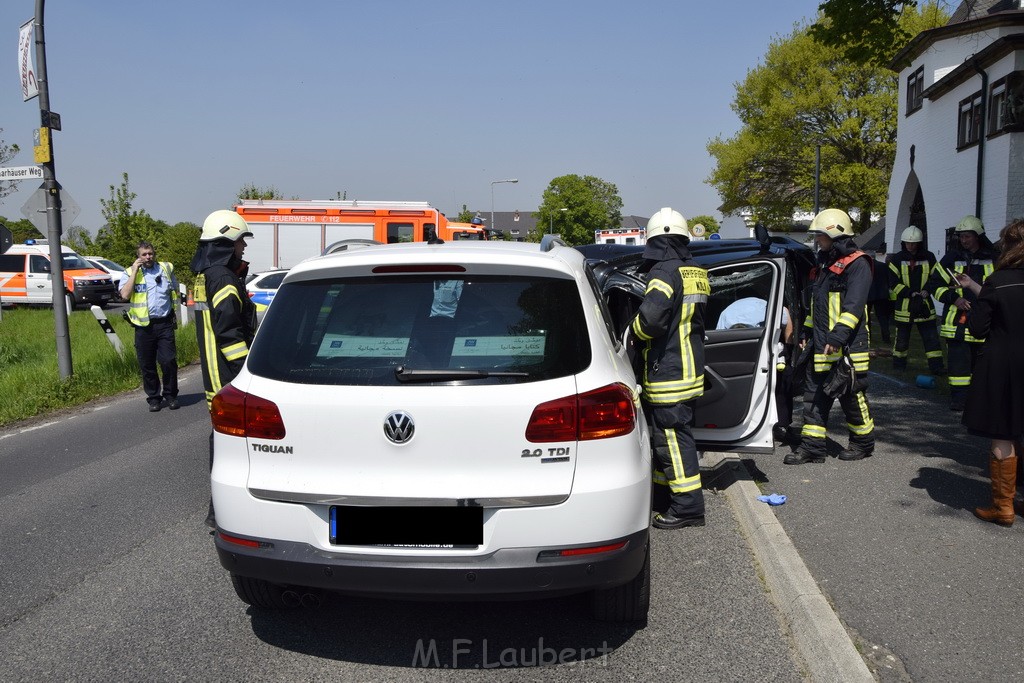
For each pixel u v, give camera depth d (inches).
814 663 135.3
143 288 382.6
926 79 960.3
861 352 250.1
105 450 306.8
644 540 133.9
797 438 280.2
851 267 240.7
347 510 127.4
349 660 141.3
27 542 203.8
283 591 153.9
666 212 188.2
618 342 165.6
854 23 516.1
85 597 169.5
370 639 149.2
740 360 217.9
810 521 200.1
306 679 134.6
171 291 390.0
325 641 148.5
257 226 801.6
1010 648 137.9
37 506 235.0
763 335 216.7
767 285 229.3
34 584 176.7
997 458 191.8
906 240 429.1
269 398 129.6
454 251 142.3
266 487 129.0
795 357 256.4
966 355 324.2
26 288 1047.6
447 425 125.1
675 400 191.9
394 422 125.3
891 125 1572.3
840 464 252.4
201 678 135.3
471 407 124.9
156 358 391.2
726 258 225.1
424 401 125.4
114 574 182.1
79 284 1053.2
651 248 188.1
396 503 125.4
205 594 170.7
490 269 136.9
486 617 157.8
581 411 126.7
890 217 1106.1
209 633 152.3
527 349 130.1
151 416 376.8
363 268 137.9
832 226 243.1
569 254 160.9
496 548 124.9
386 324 133.6
